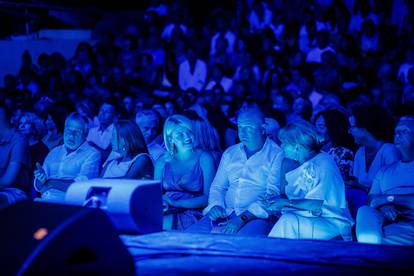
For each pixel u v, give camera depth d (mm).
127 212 3408
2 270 2406
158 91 10055
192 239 3420
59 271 2482
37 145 6691
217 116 7391
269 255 3086
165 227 4938
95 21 13344
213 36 11617
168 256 3064
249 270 2838
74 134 5816
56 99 10008
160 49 11578
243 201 4848
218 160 5324
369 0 11375
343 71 9766
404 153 4555
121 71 10945
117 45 12148
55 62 11680
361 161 5367
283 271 2830
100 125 7645
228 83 10469
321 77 9070
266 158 4871
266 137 4996
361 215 4191
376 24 11188
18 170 6070
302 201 4336
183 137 5043
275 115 6742
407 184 4500
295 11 12156
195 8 12812
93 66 11617
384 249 3221
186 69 11023
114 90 10195
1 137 6215
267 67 10398
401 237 4184
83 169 5742
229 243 3332
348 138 5438
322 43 10594
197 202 4992
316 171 4398
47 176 5895
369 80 9578
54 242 2479
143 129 6086
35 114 7016
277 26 11836
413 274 2785
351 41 10633
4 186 6008
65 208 2691
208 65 11211
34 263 2408
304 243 3348
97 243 2627
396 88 8461
